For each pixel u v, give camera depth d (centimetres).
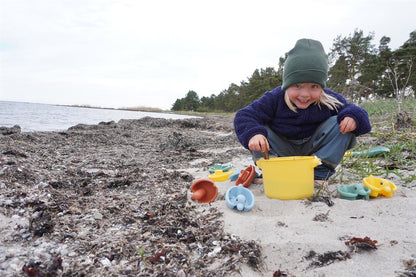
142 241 168
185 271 142
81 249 157
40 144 480
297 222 177
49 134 582
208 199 227
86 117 1823
